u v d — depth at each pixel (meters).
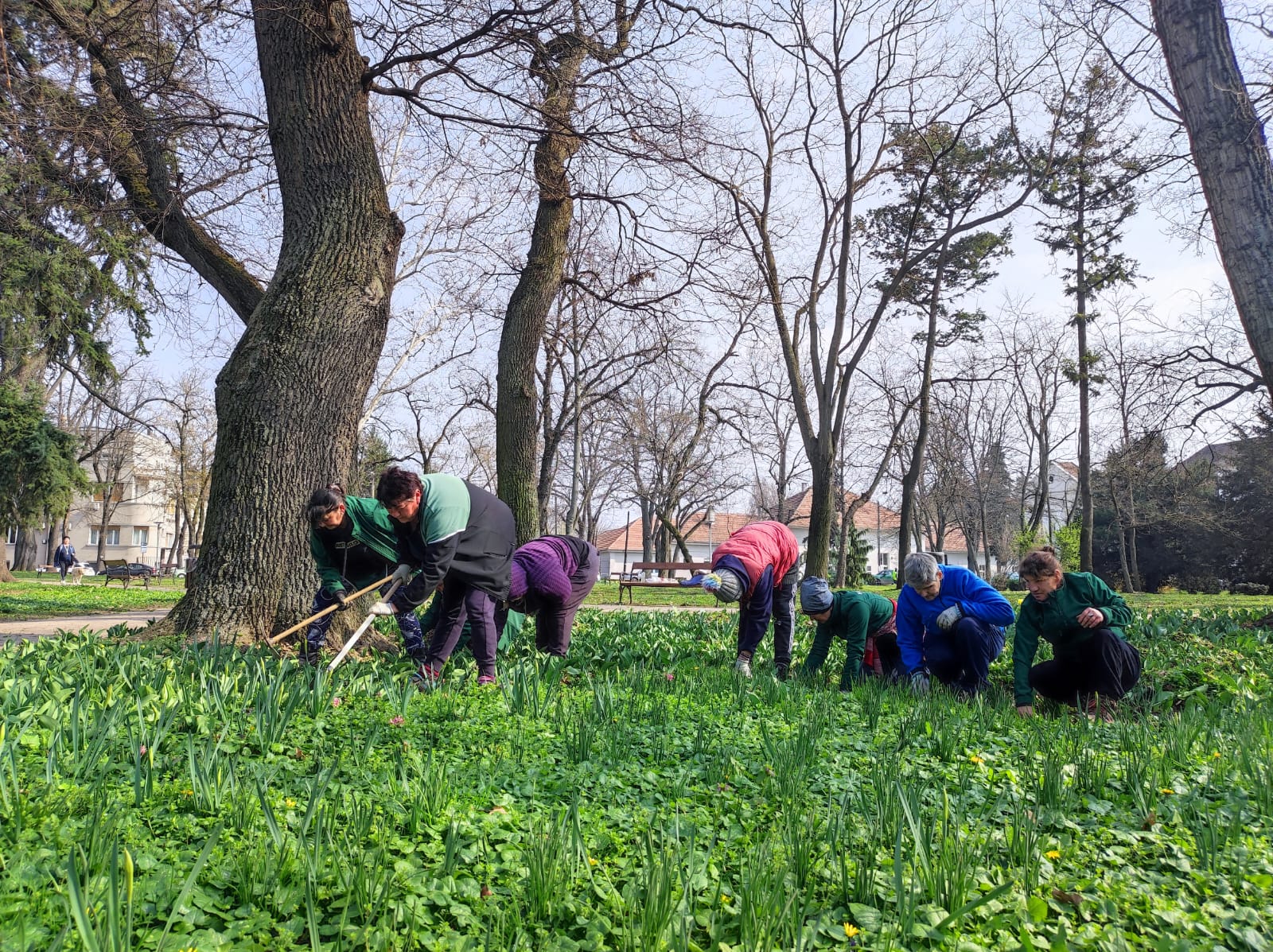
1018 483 61.66
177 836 2.81
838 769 4.10
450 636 6.38
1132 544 41.59
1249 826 3.27
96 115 10.62
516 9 9.40
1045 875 2.80
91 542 79.12
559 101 10.82
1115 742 4.73
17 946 1.99
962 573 7.32
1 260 16.75
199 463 54.38
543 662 6.54
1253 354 10.60
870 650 7.98
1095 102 17.94
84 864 2.35
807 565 19.56
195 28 9.79
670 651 8.88
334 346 8.00
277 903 2.36
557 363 30.94
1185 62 10.74
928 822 3.03
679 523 56.19
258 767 3.55
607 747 4.18
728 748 4.12
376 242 8.34
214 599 7.54
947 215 23.59
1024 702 6.33
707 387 34.06
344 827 2.90
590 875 2.60
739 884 2.60
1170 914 2.51
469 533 6.07
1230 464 42.66
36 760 3.46
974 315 27.44
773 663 8.09
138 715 3.84
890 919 2.46
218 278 10.57
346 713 4.66
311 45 8.20
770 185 19.03
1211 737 4.58
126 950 1.91
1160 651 9.02
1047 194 19.53
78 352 21.61
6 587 27.42
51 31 11.36
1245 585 44.94
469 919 2.37
